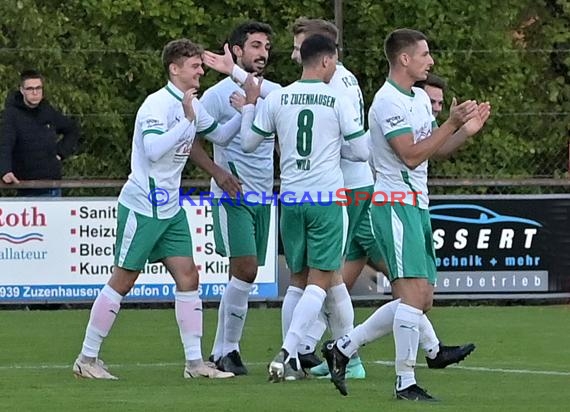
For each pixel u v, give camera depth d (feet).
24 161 137.18
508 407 74.59
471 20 164.96
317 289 85.40
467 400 77.82
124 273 89.25
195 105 89.76
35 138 137.08
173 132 86.22
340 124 84.53
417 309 77.25
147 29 163.53
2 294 135.95
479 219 139.85
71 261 136.36
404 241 76.69
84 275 136.67
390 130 75.66
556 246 140.56
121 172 160.76
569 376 90.99
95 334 89.25
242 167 93.35
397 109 75.87
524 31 171.94
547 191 148.77
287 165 85.46
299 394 80.12
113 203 136.46
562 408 74.38
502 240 140.05
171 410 73.41
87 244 136.46
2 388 83.66
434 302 142.31
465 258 139.95
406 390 77.61
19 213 135.64
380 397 78.74
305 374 89.71
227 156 93.56
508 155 164.66
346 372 85.15
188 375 89.97
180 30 162.40
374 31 164.25
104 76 161.48
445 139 75.20
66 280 136.36
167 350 107.45
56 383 86.43
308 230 85.61
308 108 84.53
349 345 78.89
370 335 79.15
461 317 131.13
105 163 160.25
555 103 169.27
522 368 96.22
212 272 136.87
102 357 102.99
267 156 94.22
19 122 136.46
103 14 160.66
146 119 86.99
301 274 90.74
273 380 84.89
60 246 136.15
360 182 93.09
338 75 89.51
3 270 135.74
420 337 94.07
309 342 91.81
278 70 163.22
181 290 89.76
